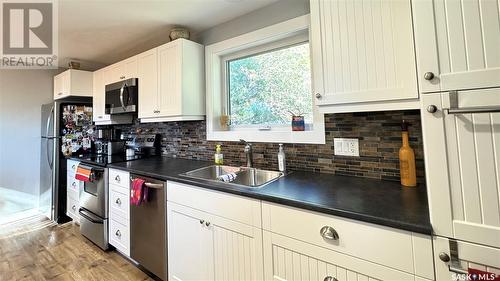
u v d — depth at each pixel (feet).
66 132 10.35
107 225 7.61
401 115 4.58
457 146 2.51
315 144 5.65
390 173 4.73
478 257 2.42
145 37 8.36
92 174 7.81
